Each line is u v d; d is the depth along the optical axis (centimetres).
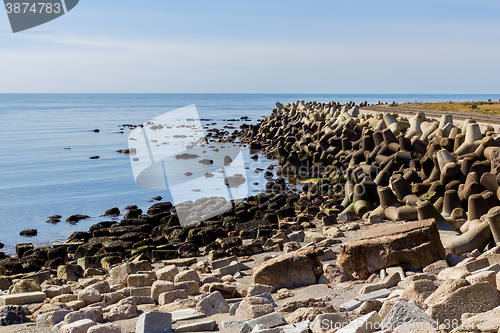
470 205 1135
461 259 811
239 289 814
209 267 1020
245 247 1138
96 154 3581
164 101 18850
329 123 3241
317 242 1159
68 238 1497
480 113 3659
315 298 630
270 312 590
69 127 6134
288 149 3284
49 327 582
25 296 750
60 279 977
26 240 1537
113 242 1342
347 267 802
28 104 14875
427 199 1301
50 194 2208
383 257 780
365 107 5150
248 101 18700
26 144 4153
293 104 5581
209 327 547
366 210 1512
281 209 1698
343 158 2417
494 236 946
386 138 2045
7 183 2442
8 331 564
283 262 793
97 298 726
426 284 554
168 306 675
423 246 774
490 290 478
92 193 2244
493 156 1377
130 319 626
